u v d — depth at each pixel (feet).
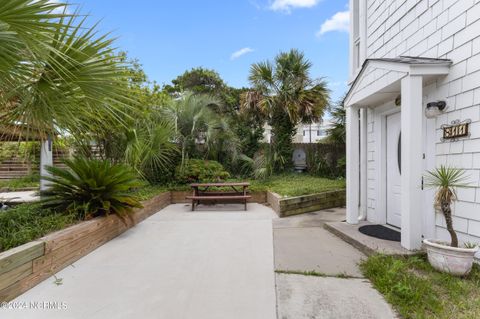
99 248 11.88
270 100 29.48
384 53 14.70
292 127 31.35
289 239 13.26
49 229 9.70
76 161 12.82
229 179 28.58
